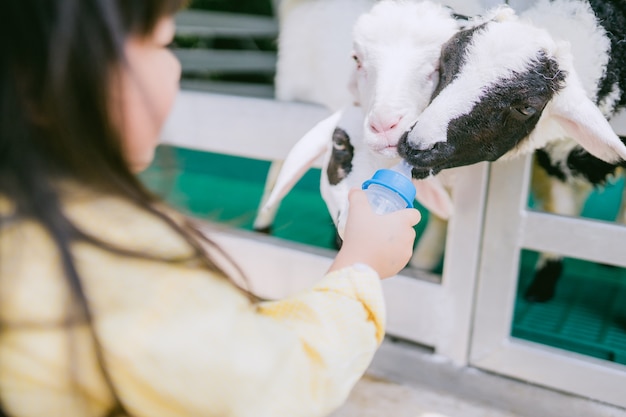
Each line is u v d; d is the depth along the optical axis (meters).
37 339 0.55
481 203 1.50
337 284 0.72
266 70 4.05
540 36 1.07
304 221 2.51
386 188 0.87
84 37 0.53
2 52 0.54
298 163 1.36
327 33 1.76
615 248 1.39
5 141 0.56
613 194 2.51
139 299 0.57
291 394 0.64
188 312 0.58
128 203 0.60
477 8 1.27
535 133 1.20
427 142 1.06
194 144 1.97
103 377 0.56
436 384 1.65
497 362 1.58
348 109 1.33
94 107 0.56
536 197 1.84
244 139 1.88
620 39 1.27
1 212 0.56
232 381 0.59
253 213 2.60
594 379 1.47
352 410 1.57
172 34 0.64
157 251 0.58
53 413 0.58
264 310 0.71
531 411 1.54
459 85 1.06
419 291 1.64
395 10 1.19
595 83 1.26
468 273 1.56
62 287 0.55
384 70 1.15
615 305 1.97
